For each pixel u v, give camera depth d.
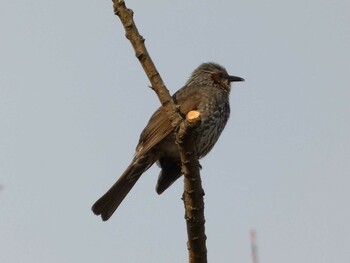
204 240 8.18
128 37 7.88
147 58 7.86
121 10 7.85
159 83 7.86
